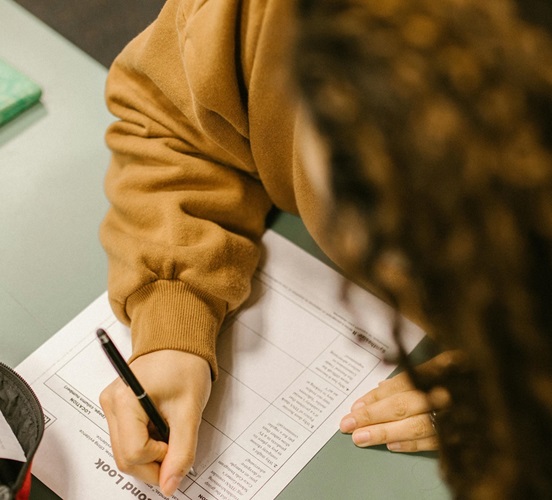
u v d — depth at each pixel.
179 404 0.74
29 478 0.67
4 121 0.97
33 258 0.88
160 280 0.79
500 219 0.39
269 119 0.77
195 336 0.76
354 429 0.75
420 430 0.73
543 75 0.38
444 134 0.38
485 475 0.50
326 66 0.39
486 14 0.38
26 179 0.93
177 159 0.84
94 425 0.75
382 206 0.41
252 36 0.71
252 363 0.80
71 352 0.80
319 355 0.80
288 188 0.85
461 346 0.45
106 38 1.03
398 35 0.38
